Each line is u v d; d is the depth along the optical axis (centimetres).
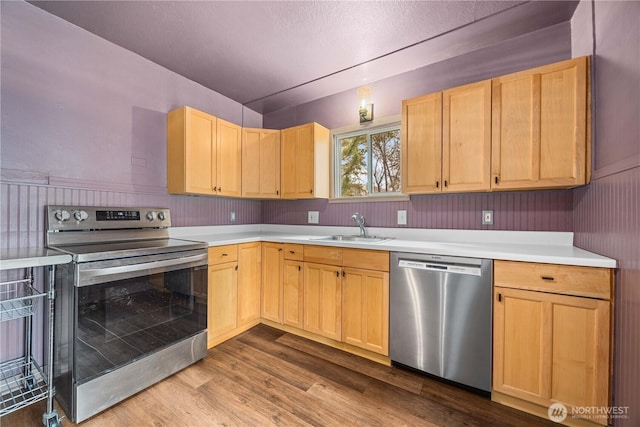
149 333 166
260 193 282
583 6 164
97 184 198
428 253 171
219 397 157
